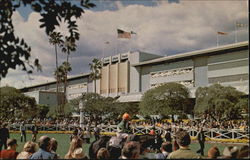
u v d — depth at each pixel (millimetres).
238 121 34906
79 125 36062
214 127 26188
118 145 7555
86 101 53125
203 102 39094
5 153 6012
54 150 6445
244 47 52344
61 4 3484
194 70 61281
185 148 4828
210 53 57656
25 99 56594
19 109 56219
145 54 74438
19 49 3357
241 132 23328
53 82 100125
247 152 4941
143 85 71938
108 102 54219
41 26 3457
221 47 55094
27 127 37219
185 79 62406
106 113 54125
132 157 4391
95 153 7648
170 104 45344
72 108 54688
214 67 57438
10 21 3350
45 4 3443
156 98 45938
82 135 22047
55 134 34250
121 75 77125
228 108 37062
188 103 47406
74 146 5930
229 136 23984
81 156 5816
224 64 55875
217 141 24188
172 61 65438
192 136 25453
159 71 68062
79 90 90500
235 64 54219
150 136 9797
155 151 9656
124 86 76000
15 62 3324
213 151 5180
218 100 37375
